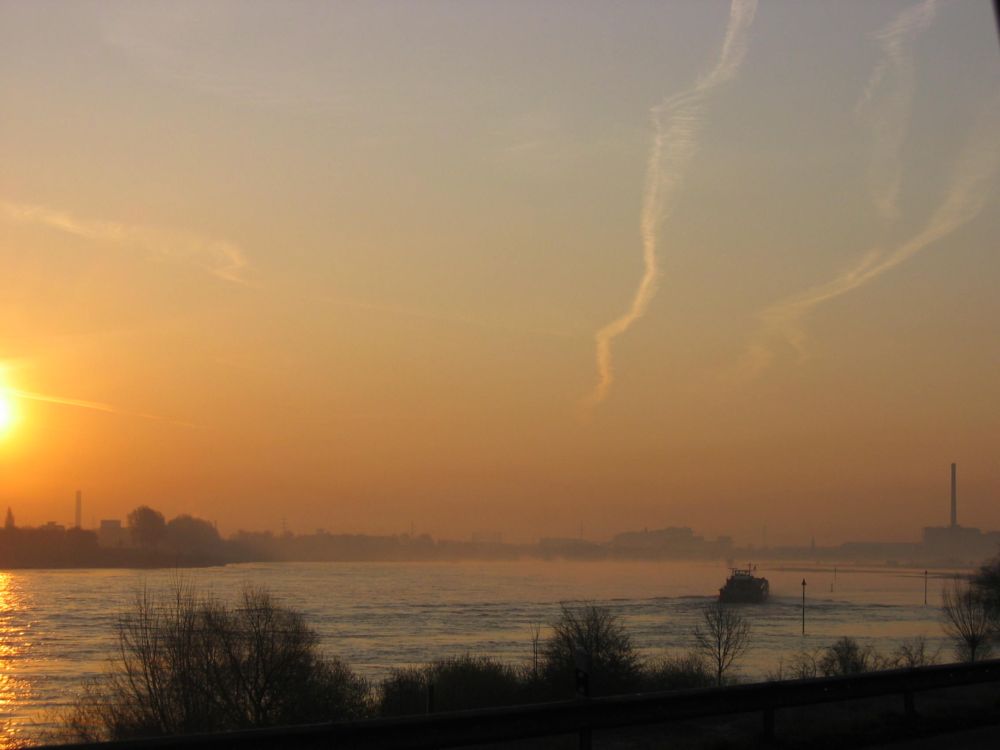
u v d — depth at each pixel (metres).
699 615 134.50
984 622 69.69
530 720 14.22
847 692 18.20
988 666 21.03
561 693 38.88
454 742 13.54
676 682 42.25
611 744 16.77
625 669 40.78
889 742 17.28
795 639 98.25
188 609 35.91
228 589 130.38
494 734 13.84
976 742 17.27
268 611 37.03
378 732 12.93
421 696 37.28
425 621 121.12
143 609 39.00
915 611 154.00
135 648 34.59
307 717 33.31
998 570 79.31
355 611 138.88
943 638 98.94
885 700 21.88
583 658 15.15
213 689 32.88
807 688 17.58
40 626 99.81
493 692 38.19
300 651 34.88
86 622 103.62
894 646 88.88
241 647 34.16
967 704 21.34
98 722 33.72
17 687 60.09
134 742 11.41
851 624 124.62
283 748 12.20
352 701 36.03
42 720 45.28
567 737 17.22
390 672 57.94
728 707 16.38
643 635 94.00
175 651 33.31
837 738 17.11
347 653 80.38
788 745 16.58
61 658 75.69
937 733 18.31
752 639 97.25
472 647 86.19
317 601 158.25
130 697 33.69
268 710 33.25
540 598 181.25
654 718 15.46
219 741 11.78
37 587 166.62
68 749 11.13
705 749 16.23
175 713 32.34
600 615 58.72
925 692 23.22
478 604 158.38
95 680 59.34
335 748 12.59
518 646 87.25
